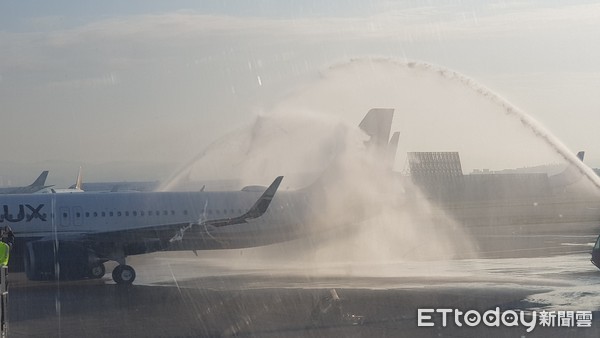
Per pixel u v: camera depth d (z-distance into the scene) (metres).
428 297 43.44
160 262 67.88
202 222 58.31
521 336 32.34
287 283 51.66
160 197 61.53
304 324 35.59
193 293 47.78
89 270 54.84
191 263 66.62
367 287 48.59
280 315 38.41
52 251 54.22
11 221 57.31
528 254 71.25
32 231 57.66
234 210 62.81
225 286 50.78
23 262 58.00
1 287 31.75
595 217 126.00
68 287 52.62
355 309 39.59
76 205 59.22
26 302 45.06
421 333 33.03
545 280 50.94
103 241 55.94
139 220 60.44
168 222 61.03
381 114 69.50
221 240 61.28
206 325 35.94
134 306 42.72
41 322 37.72
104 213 59.72
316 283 51.34
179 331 34.47
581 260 65.31
